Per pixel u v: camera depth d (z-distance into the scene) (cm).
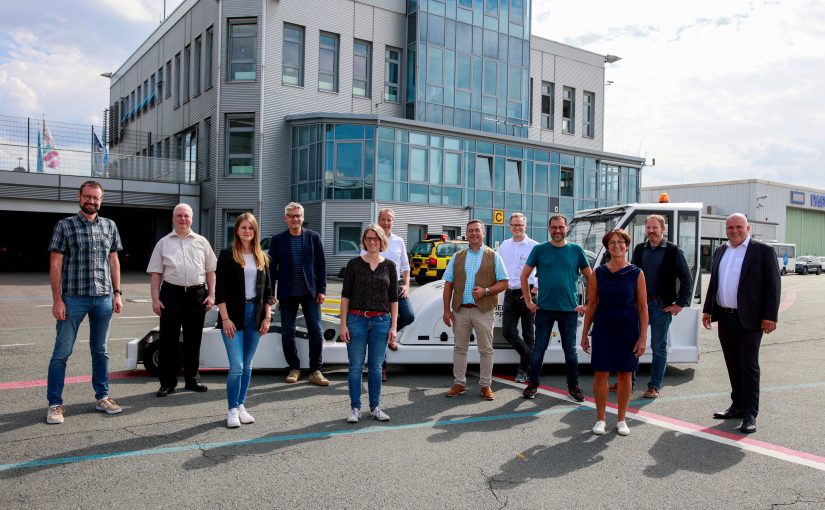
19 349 832
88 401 570
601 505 360
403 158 2597
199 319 618
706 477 407
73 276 507
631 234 784
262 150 2572
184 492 369
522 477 403
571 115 3647
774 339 1086
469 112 2959
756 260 526
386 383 688
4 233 3494
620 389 504
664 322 637
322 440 474
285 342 672
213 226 2652
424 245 2228
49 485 377
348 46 2762
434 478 398
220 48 2577
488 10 3027
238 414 516
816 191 6112
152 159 2700
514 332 686
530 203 3009
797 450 466
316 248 670
